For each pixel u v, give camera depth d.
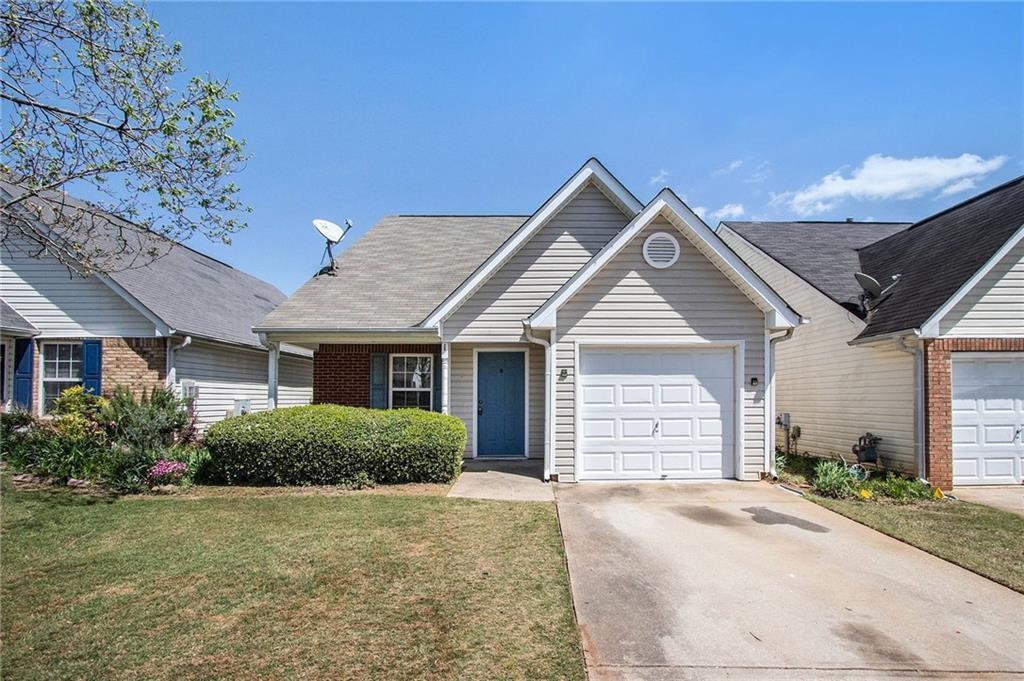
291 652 3.53
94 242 9.78
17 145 6.47
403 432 8.61
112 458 8.48
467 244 13.73
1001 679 3.32
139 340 11.73
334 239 12.56
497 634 3.78
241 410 14.76
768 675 3.34
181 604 4.22
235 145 7.41
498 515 6.73
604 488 8.45
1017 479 8.98
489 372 11.45
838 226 16.03
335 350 11.94
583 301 9.11
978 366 9.06
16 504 7.23
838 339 11.27
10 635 3.75
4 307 11.73
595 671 3.35
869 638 3.79
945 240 10.70
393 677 3.26
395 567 4.98
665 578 4.82
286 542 5.67
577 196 11.10
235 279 18.34
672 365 9.20
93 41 6.50
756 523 6.57
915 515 6.94
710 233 8.79
